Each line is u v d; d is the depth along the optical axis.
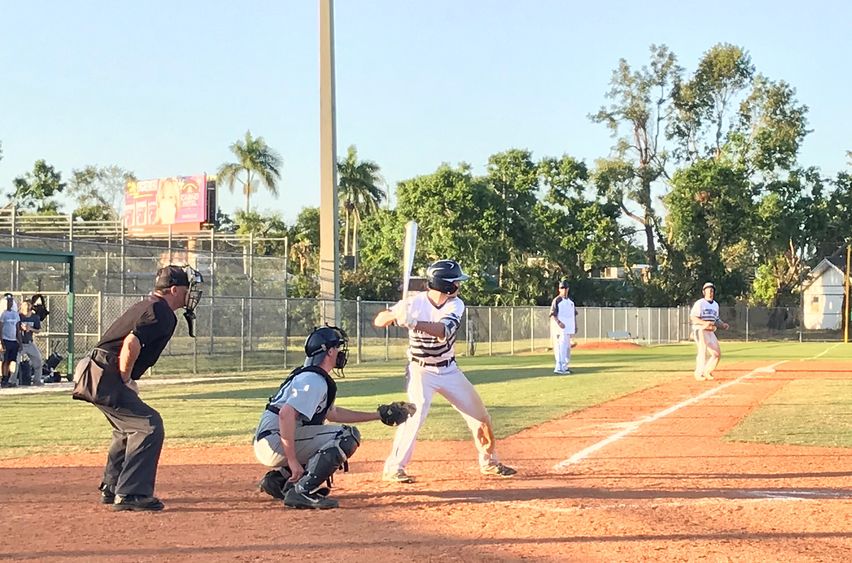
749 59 68.25
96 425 13.43
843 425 12.29
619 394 17.14
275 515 6.86
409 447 8.21
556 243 64.31
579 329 47.91
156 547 5.87
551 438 11.19
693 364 27.52
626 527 6.36
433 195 59.28
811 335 64.44
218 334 32.88
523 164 62.69
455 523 6.53
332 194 28.39
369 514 6.86
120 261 31.64
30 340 21.20
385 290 60.75
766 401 15.61
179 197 55.06
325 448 7.12
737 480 8.25
